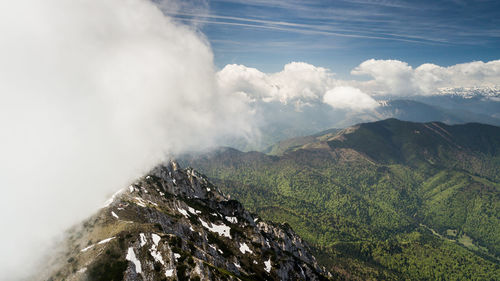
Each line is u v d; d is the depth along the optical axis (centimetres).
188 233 16488
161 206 18400
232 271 15338
